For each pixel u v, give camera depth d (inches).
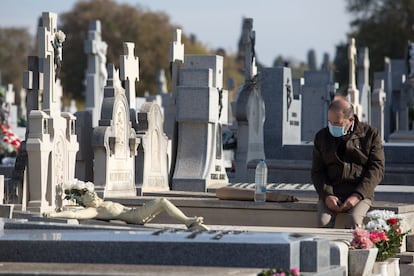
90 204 917.8
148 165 1238.9
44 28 1059.3
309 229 929.5
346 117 1013.2
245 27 1598.2
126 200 1118.4
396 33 5093.5
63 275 646.5
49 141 1030.4
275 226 1053.8
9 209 930.7
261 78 1732.3
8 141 2116.1
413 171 1534.2
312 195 1224.2
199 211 1083.9
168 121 1622.8
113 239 707.4
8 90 2773.1
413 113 2918.3
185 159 1337.4
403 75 3137.3
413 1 5093.5
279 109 1729.8
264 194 1069.8
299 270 709.3
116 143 1160.2
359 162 1016.2
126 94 1316.4
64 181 1047.6
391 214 941.8
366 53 2701.8
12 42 6555.1
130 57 1317.7
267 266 689.0
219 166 1366.9
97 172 1144.8
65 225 800.3
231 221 1072.8
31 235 732.7
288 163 1572.3
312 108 2265.0
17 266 683.4
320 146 1021.8
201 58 1373.0
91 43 2637.8
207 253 694.5
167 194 1182.3
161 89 3907.5
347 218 991.6
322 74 2401.6
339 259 786.2
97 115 2628.0
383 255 904.3
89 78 2647.6
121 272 655.1
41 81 1100.5
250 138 1566.2
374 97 2679.6
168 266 687.7
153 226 874.1
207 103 1333.7
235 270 670.5
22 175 1015.6
